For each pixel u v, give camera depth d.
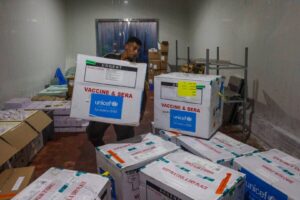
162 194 1.28
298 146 2.59
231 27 4.36
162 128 2.00
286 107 2.84
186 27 7.36
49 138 3.41
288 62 2.76
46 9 5.15
